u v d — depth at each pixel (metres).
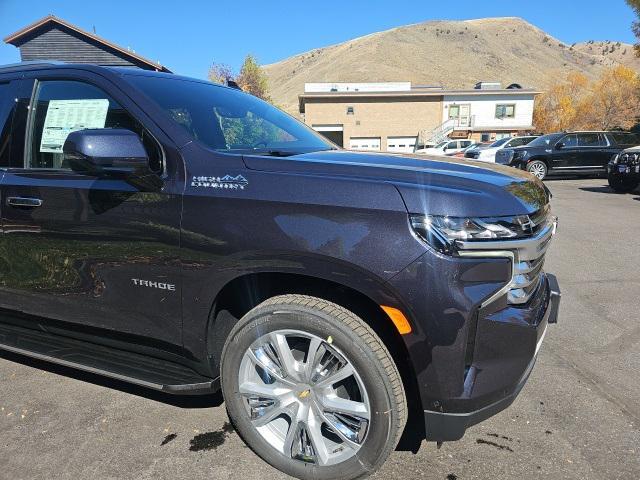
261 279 2.39
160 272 2.40
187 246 2.31
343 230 2.06
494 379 2.08
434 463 2.45
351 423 2.23
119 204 2.45
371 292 2.05
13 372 3.34
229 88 3.52
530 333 2.13
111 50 22.66
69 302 2.72
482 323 2.04
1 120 2.90
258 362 2.32
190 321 2.40
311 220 2.11
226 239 2.22
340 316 2.13
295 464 2.32
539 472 2.39
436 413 2.09
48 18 21.91
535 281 2.37
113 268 2.52
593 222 8.80
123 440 2.61
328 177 2.18
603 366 3.46
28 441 2.60
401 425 2.14
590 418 2.84
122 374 2.61
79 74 2.74
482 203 2.05
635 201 11.40
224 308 2.47
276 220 2.15
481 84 52.62
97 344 2.82
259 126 3.12
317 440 2.26
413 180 2.14
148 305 2.48
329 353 2.22
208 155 2.39
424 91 46.72
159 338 2.53
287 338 2.30
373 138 47.12
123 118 2.58
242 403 2.39
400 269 2.00
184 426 2.74
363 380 2.12
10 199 2.75
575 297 4.90
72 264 2.64
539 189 2.46
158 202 2.37
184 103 2.79
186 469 2.40
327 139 3.62
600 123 58.28
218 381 2.51
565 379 3.28
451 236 1.99
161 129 2.46
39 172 2.72
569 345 3.80
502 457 2.50
